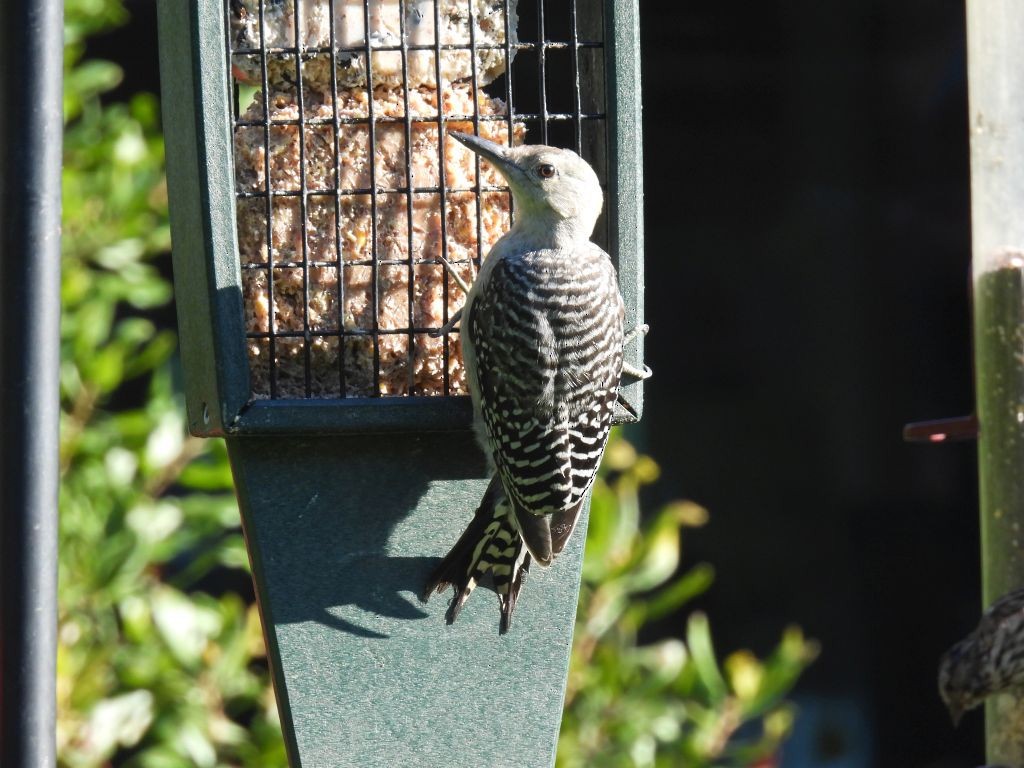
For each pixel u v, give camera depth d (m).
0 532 5.02
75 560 8.29
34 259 5.04
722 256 15.39
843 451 15.18
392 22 6.34
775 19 14.72
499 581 6.05
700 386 15.39
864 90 14.81
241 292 5.80
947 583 14.84
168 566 10.31
